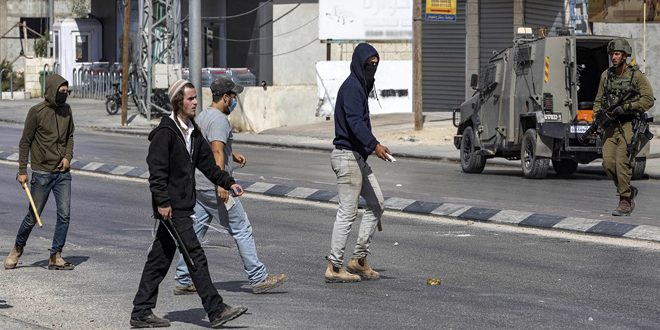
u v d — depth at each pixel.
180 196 18.38
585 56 46.94
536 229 30.03
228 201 21.12
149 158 18.31
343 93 22.19
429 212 33.53
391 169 50.75
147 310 18.84
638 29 68.56
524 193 39.09
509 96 46.97
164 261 18.86
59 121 24.58
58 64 114.81
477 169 49.06
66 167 24.66
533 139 45.12
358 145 22.38
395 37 82.56
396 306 20.34
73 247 28.03
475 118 49.09
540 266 24.41
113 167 48.56
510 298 20.95
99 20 115.75
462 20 79.88
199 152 18.84
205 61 98.88
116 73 104.56
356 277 22.83
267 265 25.00
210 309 18.39
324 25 82.00
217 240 28.89
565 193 39.16
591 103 44.91
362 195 22.86
